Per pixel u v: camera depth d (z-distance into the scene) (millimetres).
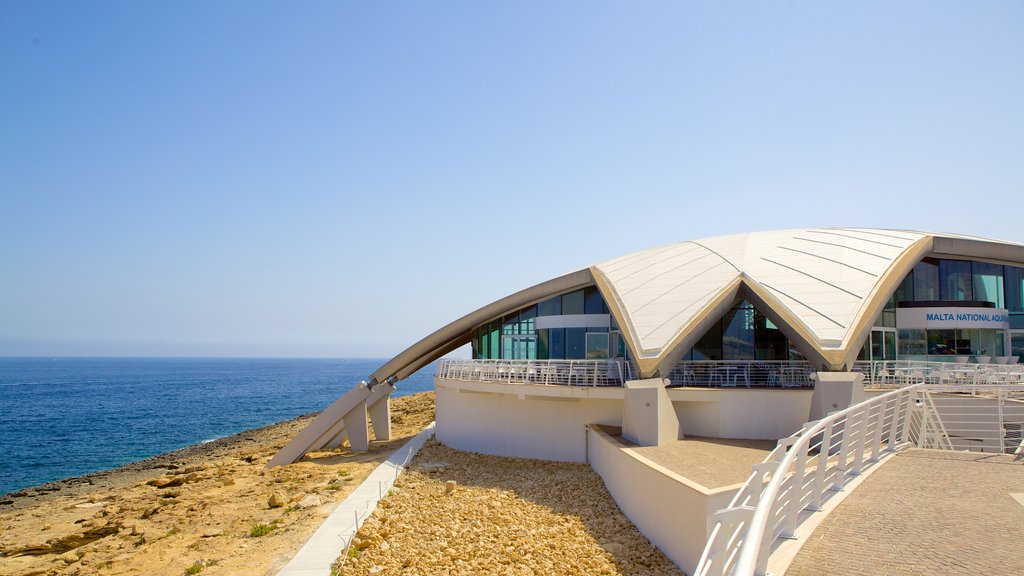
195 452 48656
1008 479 11547
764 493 5641
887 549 7566
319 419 31078
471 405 29188
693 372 25672
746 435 22438
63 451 52562
